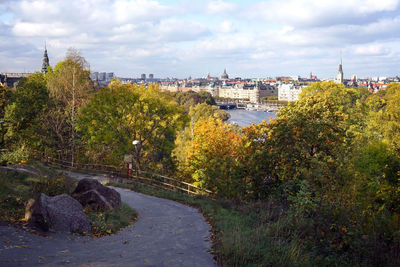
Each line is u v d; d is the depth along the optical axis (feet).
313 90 231.50
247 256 26.27
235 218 44.42
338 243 28.32
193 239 36.14
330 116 74.84
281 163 67.41
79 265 24.41
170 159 151.94
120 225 42.91
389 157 45.75
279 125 71.31
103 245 32.17
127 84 160.86
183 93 635.66
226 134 129.80
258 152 68.69
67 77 159.53
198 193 79.77
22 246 27.68
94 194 48.11
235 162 72.54
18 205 39.86
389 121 137.80
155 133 158.20
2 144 116.06
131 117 144.97
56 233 33.81
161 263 26.13
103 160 149.38
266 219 40.37
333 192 41.14
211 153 121.60
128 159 108.47
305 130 69.00
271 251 27.43
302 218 34.71
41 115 151.94
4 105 155.74
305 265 25.14
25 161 74.02
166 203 66.95
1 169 54.49
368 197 40.04
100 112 140.26
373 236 27.66
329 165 59.21
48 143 141.59
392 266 24.38
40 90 174.50
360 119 201.05
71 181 63.26
